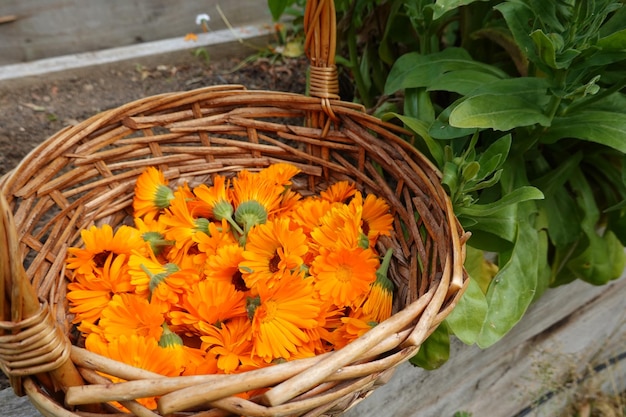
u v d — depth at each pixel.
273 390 0.57
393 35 0.96
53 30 1.15
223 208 0.76
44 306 0.57
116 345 0.66
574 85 0.74
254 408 0.57
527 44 0.74
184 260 0.75
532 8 0.72
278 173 0.79
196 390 0.56
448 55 0.85
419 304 0.63
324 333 0.71
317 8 0.75
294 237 0.72
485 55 0.93
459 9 0.90
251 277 0.71
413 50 0.98
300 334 0.69
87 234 0.72
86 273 0.72
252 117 0.81
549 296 1.01
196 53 1.21
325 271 0.72
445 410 1.00
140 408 0.57
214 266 0.72
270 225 0.73
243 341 0.69
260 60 1.25
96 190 0.76
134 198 0.77
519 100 0.76
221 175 0.82
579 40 0.70
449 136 0.76
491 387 1.04
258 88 1.15
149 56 1.19
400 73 0.84
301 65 1.23
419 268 0.74
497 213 0.76
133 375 0.58
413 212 0.76
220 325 0.71
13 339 0.56
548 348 1.07
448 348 0.74
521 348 1.04
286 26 1.32
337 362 0.58
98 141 0.75
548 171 0.88
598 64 0.71
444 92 0.95
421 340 0.61
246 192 0.77
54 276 0.71
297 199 0.81
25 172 0.70
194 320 0.70
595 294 1.08
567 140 0.88
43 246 0.71
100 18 1.18
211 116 0.80
